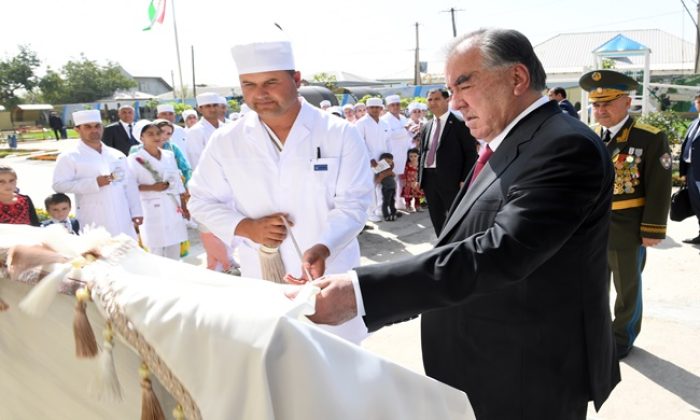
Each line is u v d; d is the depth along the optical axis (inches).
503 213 57.2
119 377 49.5
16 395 62.4
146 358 41.8
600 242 64.6
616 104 136.0
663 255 225.8
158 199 210.8
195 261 260.8
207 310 39.8
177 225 217.0
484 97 64.4
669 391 126.1
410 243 279.4
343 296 53.5
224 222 102.6
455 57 65.4
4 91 2591.0
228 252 233.6
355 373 39.2
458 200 77.0
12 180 164.1
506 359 64.4
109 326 44.6
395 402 40.7
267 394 36.3
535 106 64.6
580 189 55.8
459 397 42.4
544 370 64.0
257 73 90.3
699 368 135.0
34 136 1686.8
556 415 65.0
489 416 66.5
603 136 143.1
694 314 165.9
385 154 327.0
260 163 100.3
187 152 287.4
